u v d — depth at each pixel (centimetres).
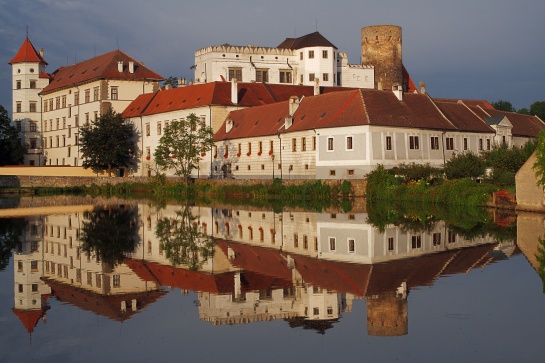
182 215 6122
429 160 8712
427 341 2030
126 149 12300
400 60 14462
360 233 4409
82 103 13812
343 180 7819
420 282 2839
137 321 2367
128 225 5291
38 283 3056
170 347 2050
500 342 2003
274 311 2456
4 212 6738
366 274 3034
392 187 7250
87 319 2408
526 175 5666
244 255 3716
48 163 15262
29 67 15512
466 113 9881
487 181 7144
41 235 4728
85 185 11719
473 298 2544
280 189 8431
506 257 3372
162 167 10812
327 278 2988
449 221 4997
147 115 12256
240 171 10056
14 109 15575
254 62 13312
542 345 1969
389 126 8150
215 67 13062
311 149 8669
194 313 2462
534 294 2592
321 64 13412
